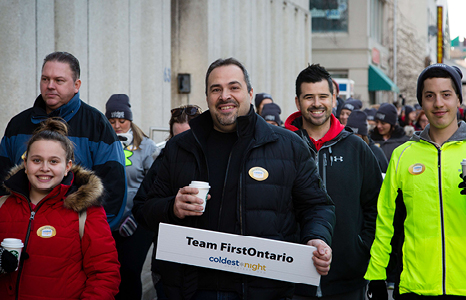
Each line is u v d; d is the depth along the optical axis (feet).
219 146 10.65
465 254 10.82
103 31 29.68
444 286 10.93
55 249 10.39
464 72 172.24
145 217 10.90
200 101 41.98
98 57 29.19
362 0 102.73
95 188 10.64
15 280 10.30
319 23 104.68
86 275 10.73
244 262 9.95
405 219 11.56
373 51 108.58
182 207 9.70
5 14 22.20
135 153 17.29
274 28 56.03
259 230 10.02
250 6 49.21
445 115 11.18
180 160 10.71
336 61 104.53
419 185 11.27
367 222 13.74
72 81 12.92
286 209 10.39
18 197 10.66
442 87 11.12
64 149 10.66
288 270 9.79
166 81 36.73
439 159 11.19
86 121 13.15
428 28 181.78
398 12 146.41
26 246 10.36
